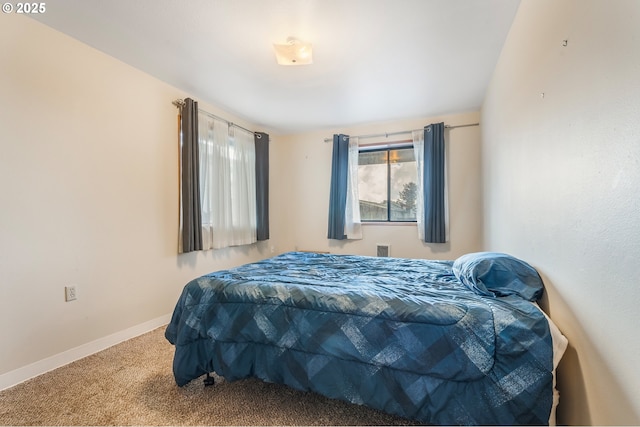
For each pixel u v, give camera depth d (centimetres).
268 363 142
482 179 330
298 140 452
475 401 109
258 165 400
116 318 226
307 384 133
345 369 128
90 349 207
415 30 194
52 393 157
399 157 407
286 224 459
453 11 176
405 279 176
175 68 245
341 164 409
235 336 149
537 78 142
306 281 165
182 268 287
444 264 229
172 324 167
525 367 106
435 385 114
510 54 193
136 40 205
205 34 199
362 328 127
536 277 140
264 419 135
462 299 130
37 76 182
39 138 183
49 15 177
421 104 329
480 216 350
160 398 151
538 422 103
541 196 138
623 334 78
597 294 91
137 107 245
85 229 207
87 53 209
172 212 277
